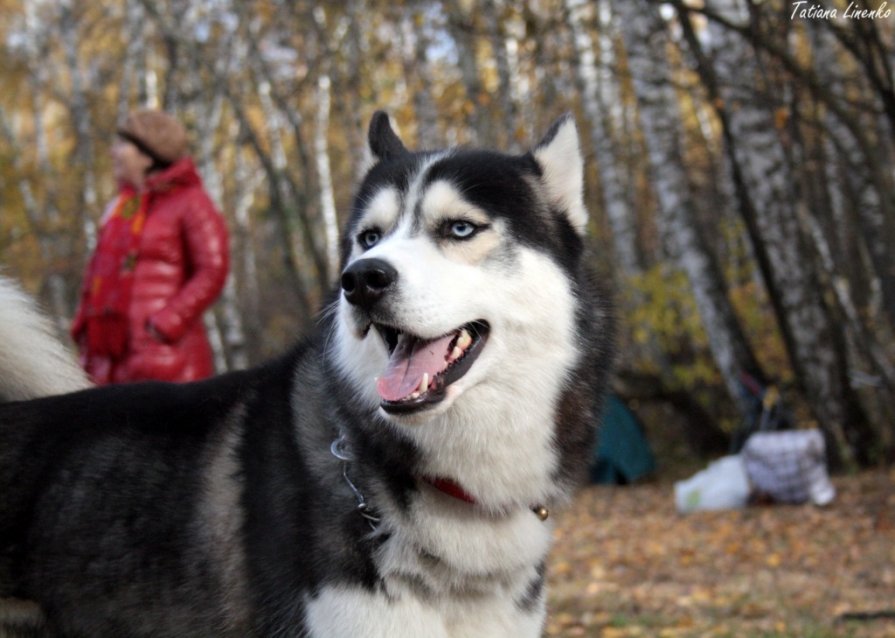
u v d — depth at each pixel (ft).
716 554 23.26
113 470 9.53
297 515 8.71
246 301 82.79
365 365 8.80
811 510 27.02
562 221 9.92
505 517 8.93
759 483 28.50
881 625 15.65
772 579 20.11
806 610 17.20
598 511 31.76
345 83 49.03
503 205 9.24
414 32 42.11
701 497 29.40
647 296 45.42
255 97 64.49
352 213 10.19
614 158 44.86
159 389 10.14
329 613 8.45
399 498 8.62
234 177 78.18
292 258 44.91
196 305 15.75
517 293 9.00
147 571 9.25
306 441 8.98
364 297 8.52
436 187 9.25
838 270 40.34
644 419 43.88
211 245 15.99
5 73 66.74
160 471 9.45
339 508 8.61
